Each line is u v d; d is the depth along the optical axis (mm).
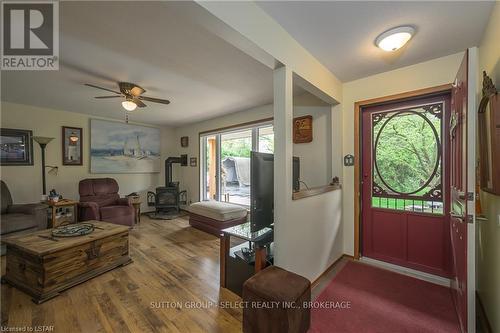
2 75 2695
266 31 1645
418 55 2236
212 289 2191
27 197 4031
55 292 2045
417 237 2535
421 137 2512
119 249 2656
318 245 2379
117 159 5195
